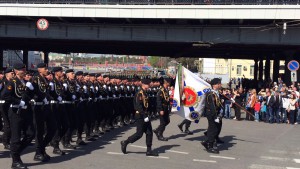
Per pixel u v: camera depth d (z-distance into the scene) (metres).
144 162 8.89
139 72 54.19
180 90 11.98
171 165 8.70
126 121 15.37
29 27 29.08
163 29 27.56
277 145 12.05
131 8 25.67
